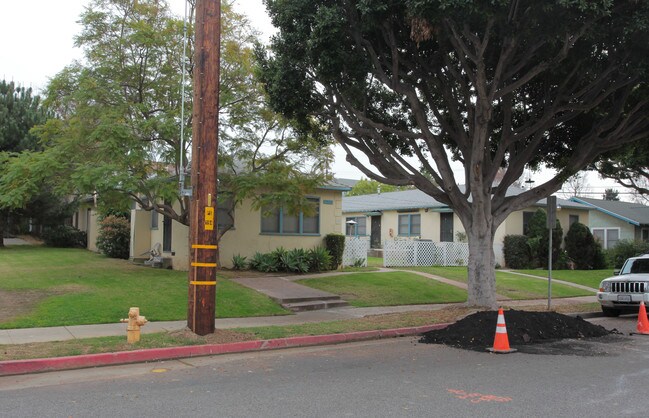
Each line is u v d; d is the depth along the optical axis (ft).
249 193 57.21
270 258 63.77
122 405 19.89
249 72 54.65
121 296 43.88
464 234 92.63
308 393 21.54
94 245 93.20
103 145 46.78
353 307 48.16
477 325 34.83
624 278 48.29
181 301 43.78
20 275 53.52
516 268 87.86
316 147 59.06
